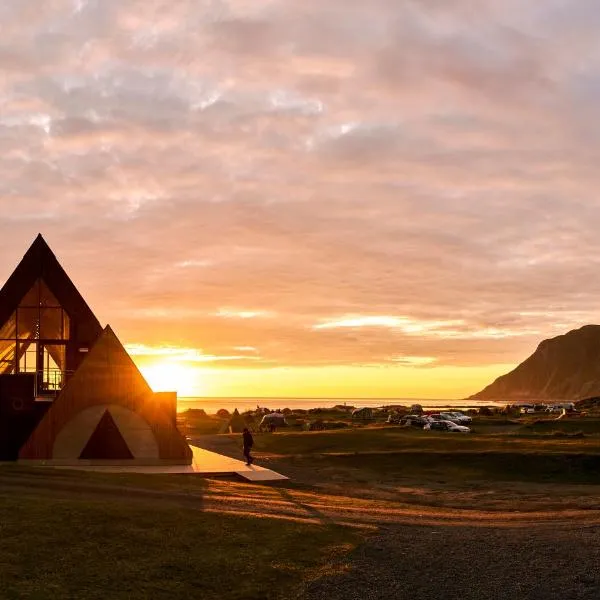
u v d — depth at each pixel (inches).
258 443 2127.2
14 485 929.5
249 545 654.5
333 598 535.8
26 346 1652.3
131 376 1422.2
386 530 770.8
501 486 1301.7
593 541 725.3
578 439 1929.1
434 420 2482.8
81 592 500.1
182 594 522.6
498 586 570.6
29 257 1541.6
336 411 4244.6
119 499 855.1
